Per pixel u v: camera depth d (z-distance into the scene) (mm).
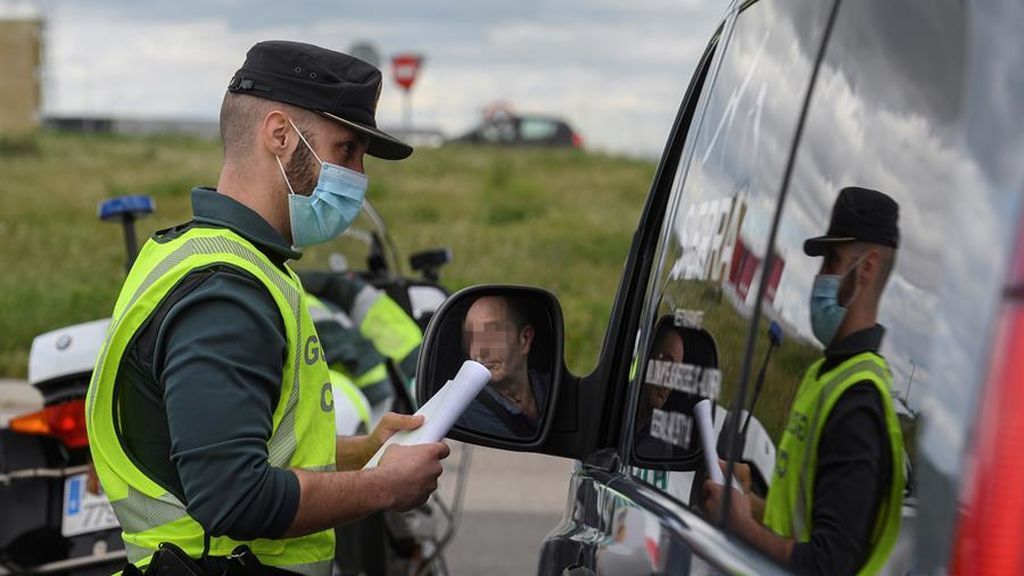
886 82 1526
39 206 18094
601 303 12398
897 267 1424
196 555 2328
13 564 4359
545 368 2377
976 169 1226
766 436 1651
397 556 4789
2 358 9523
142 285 2316
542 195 22016
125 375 2314
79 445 4363
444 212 19453
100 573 4391
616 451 2283
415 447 2381
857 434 1449
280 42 2480
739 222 1892
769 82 1927
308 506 2273
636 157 28141
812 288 1609
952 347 1214
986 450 1132
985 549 1125
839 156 1608
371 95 2492
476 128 36250
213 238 2340
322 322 4758
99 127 36000
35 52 34438
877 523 1384
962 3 1365
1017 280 1128
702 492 1818
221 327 2229
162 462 2326
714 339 1891
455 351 2422
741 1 2268
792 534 1545
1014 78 1206
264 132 2434
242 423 2205
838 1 1732
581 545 2219
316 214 2467
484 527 6676
